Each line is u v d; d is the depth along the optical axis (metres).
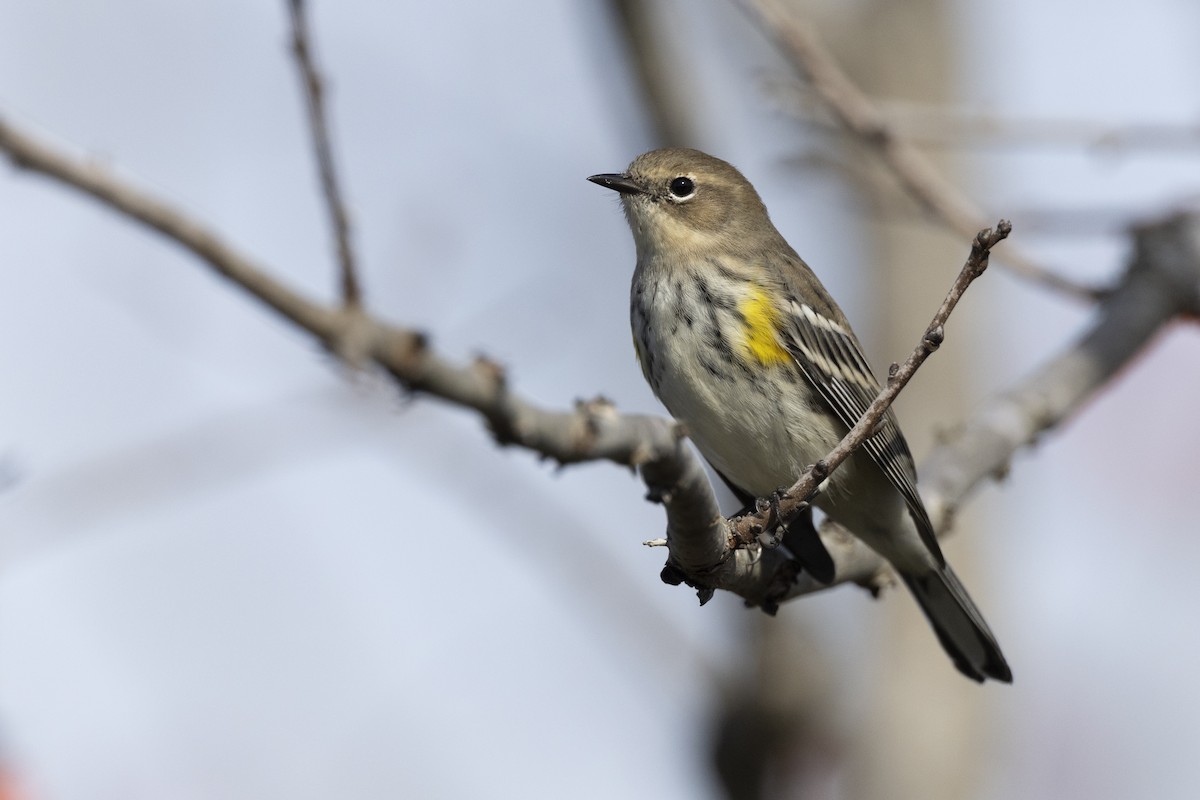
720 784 14.60
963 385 14.55
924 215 13.95
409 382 5.44
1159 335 12.13
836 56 15.46
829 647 14.77
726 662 14.64
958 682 13.71
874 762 13.45
